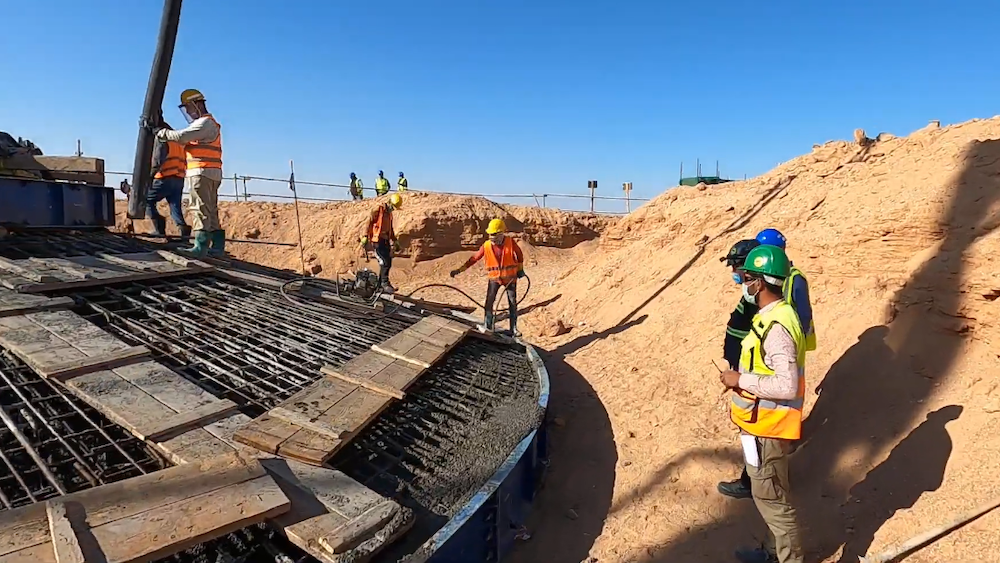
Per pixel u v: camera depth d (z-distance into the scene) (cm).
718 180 2005
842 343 479
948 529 290
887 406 400
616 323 859
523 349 662
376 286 741
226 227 1753
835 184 721
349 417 387
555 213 1786
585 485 459
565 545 391
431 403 461
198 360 456
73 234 798
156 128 651
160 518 251
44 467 303
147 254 697
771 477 289
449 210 1577
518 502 402
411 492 340
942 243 458
